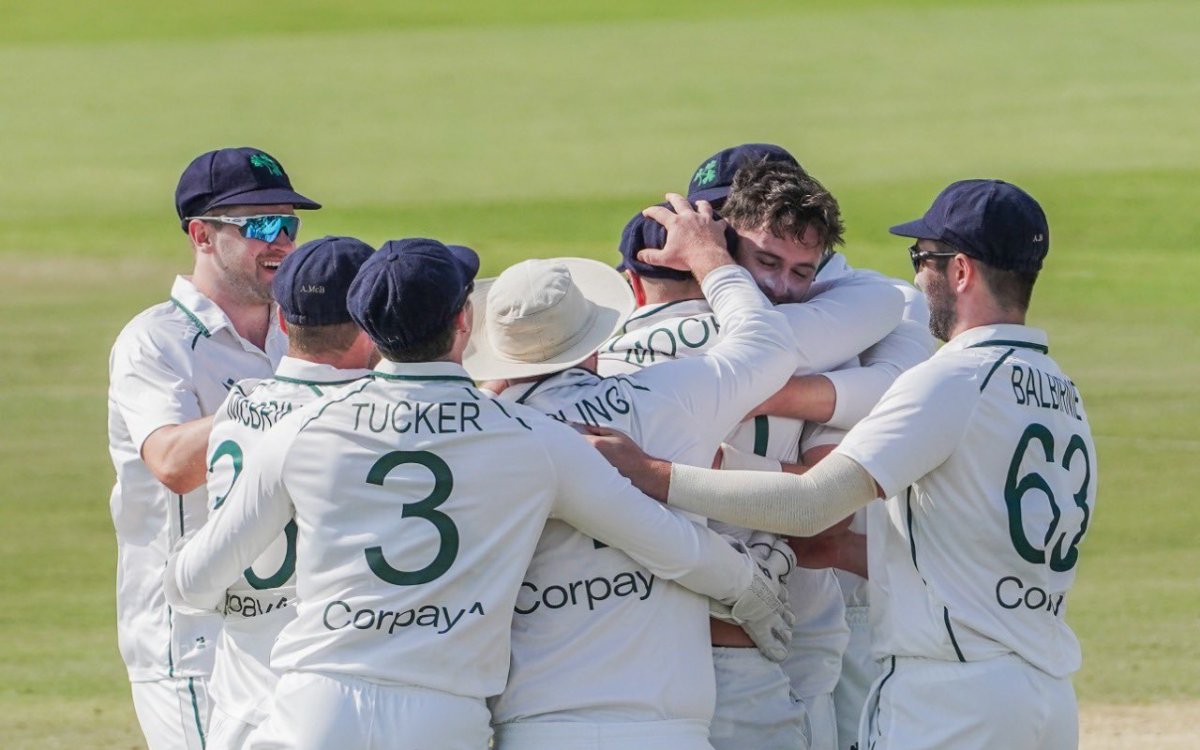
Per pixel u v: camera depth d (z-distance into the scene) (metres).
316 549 12.95
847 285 16.05
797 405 15.17
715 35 116.44
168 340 16.66
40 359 50.47
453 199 72.94
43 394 46.84
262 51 117.50
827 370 15.49
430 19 129.12
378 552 12.77
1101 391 44.78
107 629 29.86
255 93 102.69
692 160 79.38
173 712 16.34
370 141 87.69
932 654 13.94
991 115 86.12
